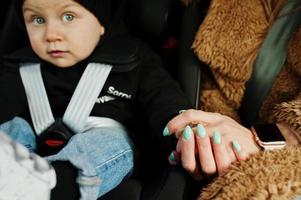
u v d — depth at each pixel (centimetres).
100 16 95
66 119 93
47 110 95
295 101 85
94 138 84
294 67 94
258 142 79
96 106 96
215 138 74
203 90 102
